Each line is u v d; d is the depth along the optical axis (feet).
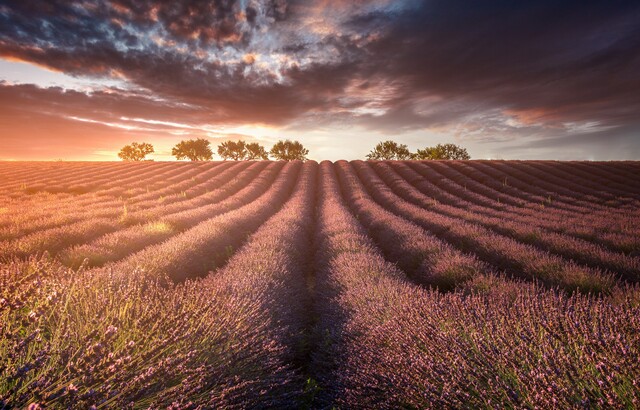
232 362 7.76
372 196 83.71
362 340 11.09
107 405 5.23
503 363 7.09
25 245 22.72
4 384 4.82
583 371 6.15
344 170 129.70
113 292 10.36
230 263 20.75
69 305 8.50
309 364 12.28
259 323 11.00
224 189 78.13
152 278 16.05
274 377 8.42
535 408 5.56
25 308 7.20
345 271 19.31
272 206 58.39
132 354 6.65
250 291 13.84
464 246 32.19
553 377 5.98
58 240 25.57
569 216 49.32
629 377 5.50
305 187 92.48
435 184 96.68
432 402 6.89
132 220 37.14
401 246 29.43
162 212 43.50
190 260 21.76
